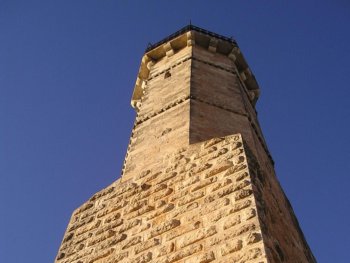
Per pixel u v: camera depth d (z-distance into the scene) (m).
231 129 13.70
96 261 9.15
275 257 7.35
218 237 7.84
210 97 15.10
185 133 12.55
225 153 10.18
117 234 9.56
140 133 13.84
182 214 8.98
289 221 10.46
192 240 8.13
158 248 8.46
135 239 9.09
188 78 16.00
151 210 9.68
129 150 13.13
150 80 17.55
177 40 19.36
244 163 9.46
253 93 19.41
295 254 9.22
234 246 7.44
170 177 10.47
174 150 11.92
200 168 10.12
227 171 9.50
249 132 14.03
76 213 11.18
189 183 9.81
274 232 8.43
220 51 19.44
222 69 17.86
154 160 11.80
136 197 10.43
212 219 8.35
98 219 10.46
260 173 9.88
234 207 8.34
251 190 8.57
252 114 16.66
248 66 19.66
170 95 15.36
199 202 9.03
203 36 19.30
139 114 15.08
